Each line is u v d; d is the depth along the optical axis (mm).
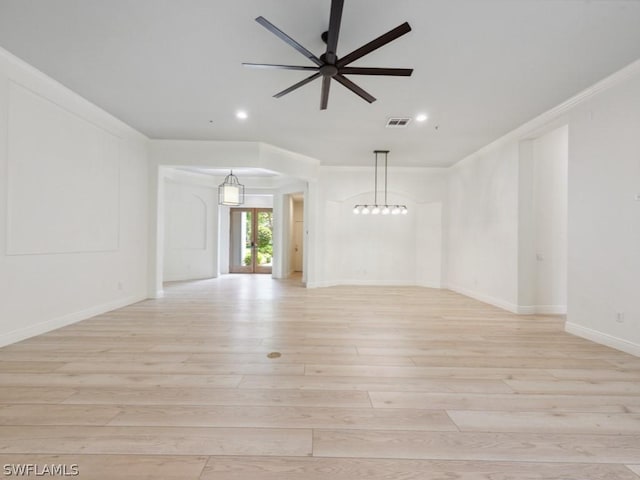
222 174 8664
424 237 7832
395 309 5105
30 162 3379
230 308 5074
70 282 3988
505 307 5176
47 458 1541
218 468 1493
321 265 7500
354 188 7633
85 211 4191
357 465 1527
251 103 4137
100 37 2803
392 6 2357
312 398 2168
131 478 1424
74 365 2684
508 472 1491
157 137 5555
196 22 2592
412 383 2418
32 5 2398
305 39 2801
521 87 3588
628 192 3186
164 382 2381
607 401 2170
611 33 2639
